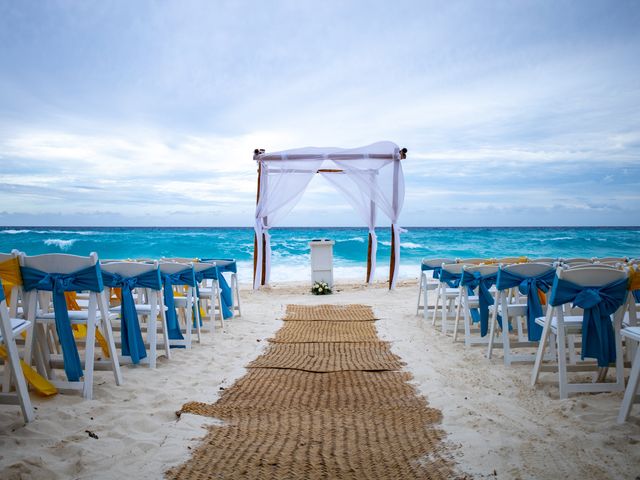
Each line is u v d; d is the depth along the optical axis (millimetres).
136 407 3602
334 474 2473
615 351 3797
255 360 5227
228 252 26016
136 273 4773
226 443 2896
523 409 3506
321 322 7621
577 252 27188
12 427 3064
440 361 5102
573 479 2375
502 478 2400
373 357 5336
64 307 3863
